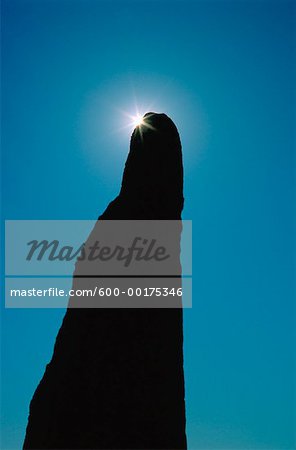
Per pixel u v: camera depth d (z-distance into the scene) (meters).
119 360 17.67
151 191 19.06
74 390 17.78
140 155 19.47
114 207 19.36
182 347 18.16
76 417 17.52
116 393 17.42
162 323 18.03
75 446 17.28
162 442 17.12
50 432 17.69
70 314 18.80
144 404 17.28
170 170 19.42
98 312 18.34
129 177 19.44
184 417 17.69
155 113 20.36
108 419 17.27
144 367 17.58
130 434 17.08
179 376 17.88
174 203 19.28
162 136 19.69
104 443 17.09
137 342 17.78
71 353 18.23
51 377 18.47
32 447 17.89
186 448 17.52
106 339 17.94
